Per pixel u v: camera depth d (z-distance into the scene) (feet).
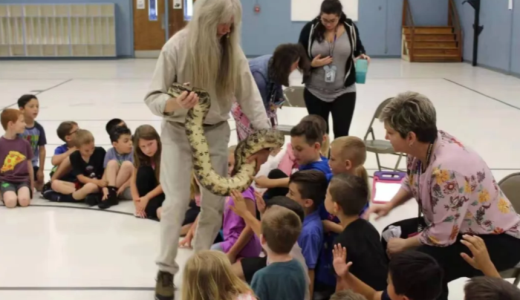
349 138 10.66
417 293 7.13
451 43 58.44
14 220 14.46
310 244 9.74
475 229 8.65
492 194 8.58
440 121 27.25
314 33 16.47
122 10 62.54
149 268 11.74
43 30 62.28
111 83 42.14
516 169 18.85
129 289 10.85
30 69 52.11
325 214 10.55
